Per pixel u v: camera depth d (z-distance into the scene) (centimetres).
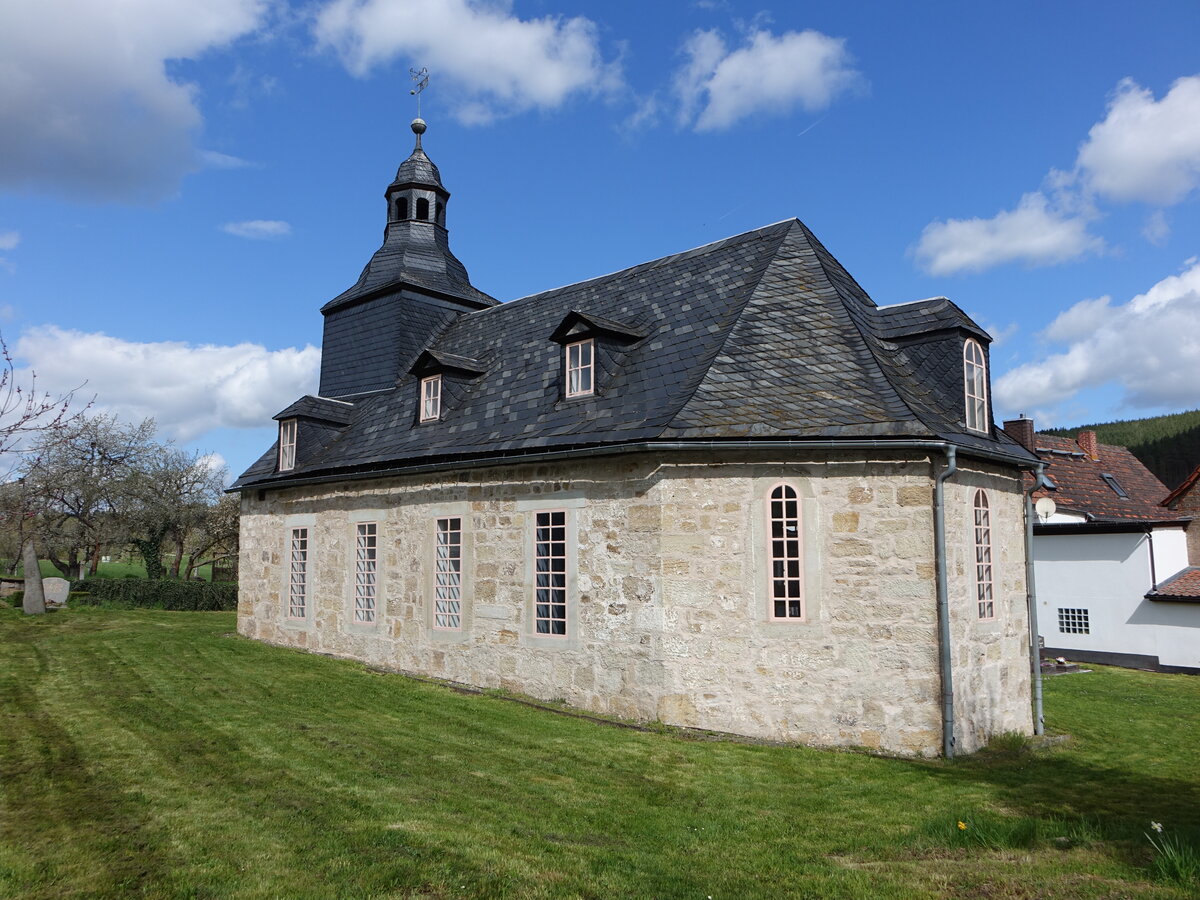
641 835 675
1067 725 1358
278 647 1773
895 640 1025
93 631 1952
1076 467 2916
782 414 1074
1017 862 604
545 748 961
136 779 790
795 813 752
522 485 1307
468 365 1619
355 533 1655
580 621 1199
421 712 1144
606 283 1678
